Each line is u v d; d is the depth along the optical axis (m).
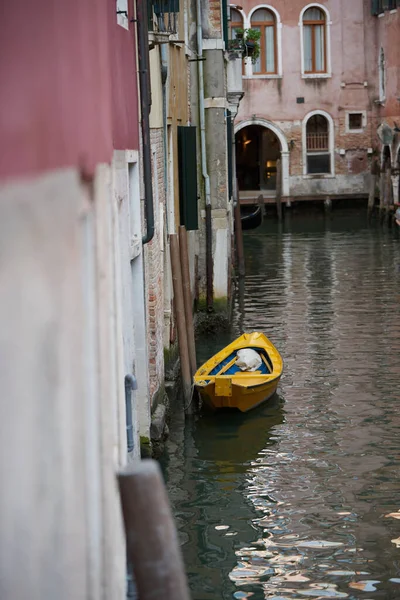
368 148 44.09
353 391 14.14
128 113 9.66
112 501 5.40
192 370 13.98
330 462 11.29
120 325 6.60
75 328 4.19
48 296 3.60
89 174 5.03
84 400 4.53
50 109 4.14
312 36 43.56
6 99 3.45
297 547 9.02
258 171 46.00
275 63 43.44
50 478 3.62
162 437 11.85
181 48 16.98
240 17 42.97
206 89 19.83
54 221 3.82
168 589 4.54
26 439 3.31
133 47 10.31
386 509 9.85
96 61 5.81
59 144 4.25
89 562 4.59
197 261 19.88
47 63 4.16
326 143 44.12
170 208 14.78
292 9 42.97
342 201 44.53
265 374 13.76
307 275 26.16
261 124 43.59
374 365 15.57
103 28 6.34
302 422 12.80
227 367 13.98
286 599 8.03
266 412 13.28
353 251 31.00
